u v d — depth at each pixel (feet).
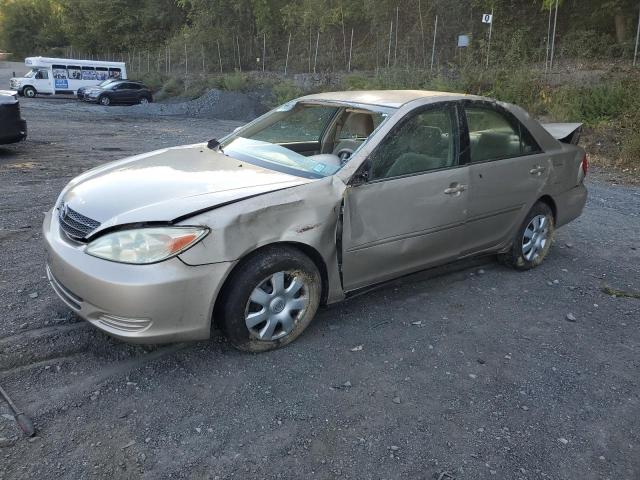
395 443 8.70
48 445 8.20
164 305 9.38
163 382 9.88
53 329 11.40
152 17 150.41
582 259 17.89
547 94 51.11
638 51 64.03
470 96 14.24
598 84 49.73
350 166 11.61
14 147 37.14
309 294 11.22
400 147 12.35
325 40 105.40
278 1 115.85
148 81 118.42
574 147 17.15
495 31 79.00
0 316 11.82
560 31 77.20
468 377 10.65
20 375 9.84
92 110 81.92
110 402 9.26
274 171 11.91
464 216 13.64
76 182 12.01
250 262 10.25
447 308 13.58
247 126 15.31
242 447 8.40
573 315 13.61
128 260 9.37
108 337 11.21
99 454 8.09
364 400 9.72
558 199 16.44
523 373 10.92
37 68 110.11
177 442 8.43
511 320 13.17
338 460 8.26
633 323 13.42
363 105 13.35
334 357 11.03
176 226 9.48
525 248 16.05
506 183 14.53
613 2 68.49
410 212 12.42
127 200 10.23
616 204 26.22
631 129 38.81
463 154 13.48
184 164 12.34
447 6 85.20
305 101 14.88
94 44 160.66
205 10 121.60
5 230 17.58
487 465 8.34
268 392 9.77
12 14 194.80
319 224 10.87
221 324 10.45
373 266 12.18
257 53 118.83
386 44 91.71
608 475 8.30
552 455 8.65
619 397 10.32
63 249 10.05
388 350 11.44
